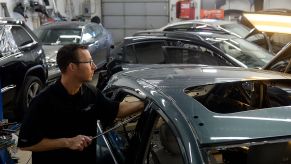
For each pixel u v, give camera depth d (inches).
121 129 100.0
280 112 74.1
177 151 78.0
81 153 89.2
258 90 109.0
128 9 688.4
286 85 107.7
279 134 67.5
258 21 130.6
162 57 223.1
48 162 88.0
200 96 110.6
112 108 91.2
